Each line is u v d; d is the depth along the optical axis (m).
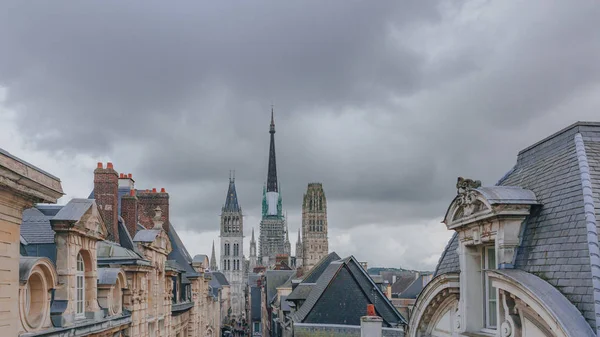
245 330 157.25
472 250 18.70
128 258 31.80
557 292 13.41
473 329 18.28
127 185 51.25
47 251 25.11
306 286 55.78
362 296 46.25
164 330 42.12
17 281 17.17
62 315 22.22
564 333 12.43
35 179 17.59
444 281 20.39
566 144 17.30
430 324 22.75
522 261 15.69
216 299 91.69
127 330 31.59
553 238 14.83
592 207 14.11
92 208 24.94
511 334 14.77
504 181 20.17
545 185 16.78
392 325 44.28
